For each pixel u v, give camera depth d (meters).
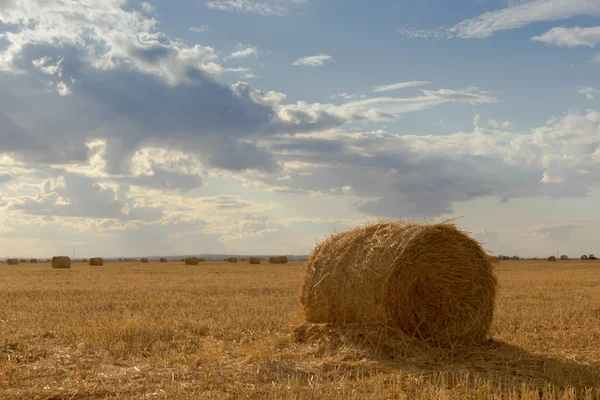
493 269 12.56
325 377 9.09
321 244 13.09
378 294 11.61
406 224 12.43
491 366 9.97
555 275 37.44
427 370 9.64
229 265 63.84
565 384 8.47
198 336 12.51
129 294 21.98
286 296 21.02
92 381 8.65
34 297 20.91
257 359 9.97
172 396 7.70
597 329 13.30
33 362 10.13
